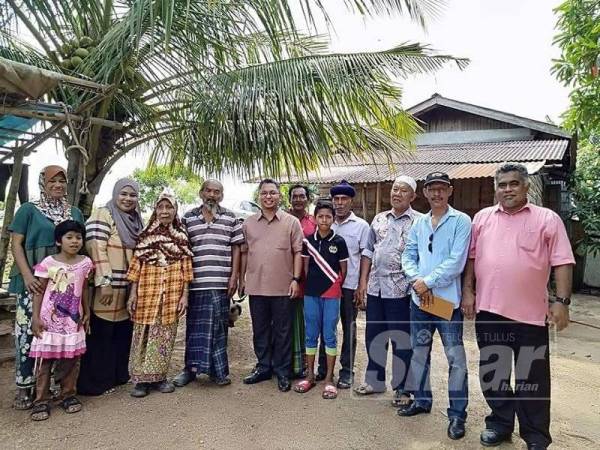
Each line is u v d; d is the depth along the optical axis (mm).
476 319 2797
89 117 3592
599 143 8969
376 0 3459
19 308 3039
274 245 3596
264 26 3344
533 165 7016
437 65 4184
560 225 2594
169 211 3365
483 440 2748
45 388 2965
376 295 3387
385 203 9430
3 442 2639
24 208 3049
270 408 3217
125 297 3395
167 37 2883
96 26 4074
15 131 4250
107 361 3379
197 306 3568
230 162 4887
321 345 3760
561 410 3316
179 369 3990
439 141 10281
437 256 2908
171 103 4625
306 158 4695
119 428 2848
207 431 2850
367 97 4156
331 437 2818
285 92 4074
